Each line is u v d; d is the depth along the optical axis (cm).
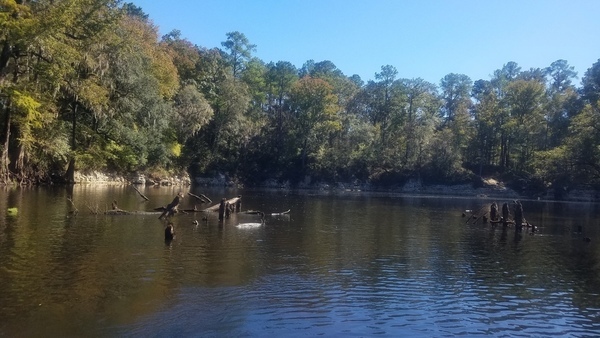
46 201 2945
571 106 7712
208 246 1789
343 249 1881
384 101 9400
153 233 2002
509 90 8544
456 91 10619
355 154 8819
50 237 1758
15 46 3572
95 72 4253
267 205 4031
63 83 3884
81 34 3925
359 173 8781
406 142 8788
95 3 3825
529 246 2211
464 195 7869
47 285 1147
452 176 8425
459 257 1836
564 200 7325
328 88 8606
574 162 6412
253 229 2344
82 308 1005
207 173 7850
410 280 1412
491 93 9038
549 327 1045
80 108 4678
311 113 8625
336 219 3039
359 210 3869
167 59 6222
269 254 1697
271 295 1180
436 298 1232
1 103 3709
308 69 11444
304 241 2036
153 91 5003
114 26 4047
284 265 1529
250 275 1370
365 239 2186
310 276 1395
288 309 1077
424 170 8562
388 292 1266
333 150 8750
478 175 8519
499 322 1066
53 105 3916
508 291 1339
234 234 2130
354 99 9744
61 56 3638
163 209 2870
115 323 931
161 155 6038
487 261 1777
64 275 1244
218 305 1079
